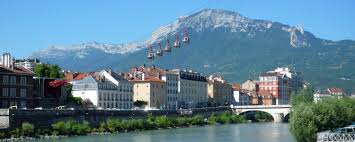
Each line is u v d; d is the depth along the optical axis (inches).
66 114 7445.9
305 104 5334.6
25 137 6555.1
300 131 5059.1
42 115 7017.7
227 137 7317.9
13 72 7696.9
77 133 7322.8
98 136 7204.7
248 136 7485.2
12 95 7647.6
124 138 6924.2
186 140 6806.1
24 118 6747.1
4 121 6486.2
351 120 5270.7
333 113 5098.4
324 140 4168.3
